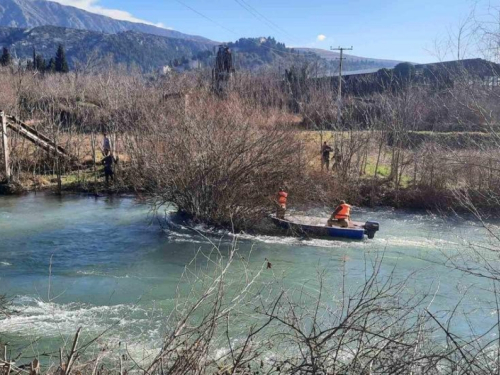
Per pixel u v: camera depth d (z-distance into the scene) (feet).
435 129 85.25
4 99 114.21
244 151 65.87
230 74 111.86
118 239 61.05
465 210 78.64
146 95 94.79
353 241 61.93
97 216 73.77
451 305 37.93
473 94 38.63
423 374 16.81
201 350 17.60
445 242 61.36
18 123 98.37
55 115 123.54
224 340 26.61
